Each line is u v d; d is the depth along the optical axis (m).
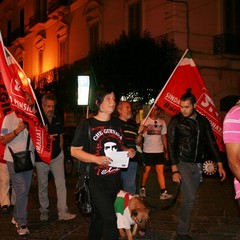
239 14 19.64
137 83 17.09
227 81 19.39
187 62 6.68
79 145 4.35
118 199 5.11
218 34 19.17
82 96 9.96
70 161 14.27
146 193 9.84
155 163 9.20
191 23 18.58
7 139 5.90
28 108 5.98
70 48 27.61
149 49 17.34
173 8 18.22
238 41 19.30
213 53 19.02
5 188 7.62
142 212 4.88
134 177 6.51
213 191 10.14
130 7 21.28
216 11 19.25
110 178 4.34
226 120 3.26
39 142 6.11
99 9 23.92
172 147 5.62
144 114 18.95
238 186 3.32
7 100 6.15
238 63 19.27
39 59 32.75
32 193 9.96
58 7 27.94
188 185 5.52
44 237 5.97
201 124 5.62
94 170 4.30
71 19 27.53
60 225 6.66
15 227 6.54
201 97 6.67
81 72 23.25
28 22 34.66
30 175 6.20
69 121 25.42
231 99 19.64
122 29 21.81
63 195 6.96
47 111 6.76
